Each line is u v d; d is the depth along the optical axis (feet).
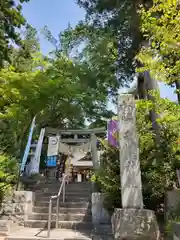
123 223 13.67
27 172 36.22
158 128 18.10
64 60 33.81
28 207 21.12
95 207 19.02
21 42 33.68
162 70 12.89
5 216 19.58
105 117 45.03
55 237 15.52
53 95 28.35
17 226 19.13
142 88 30.71
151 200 15.85
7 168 21.44
